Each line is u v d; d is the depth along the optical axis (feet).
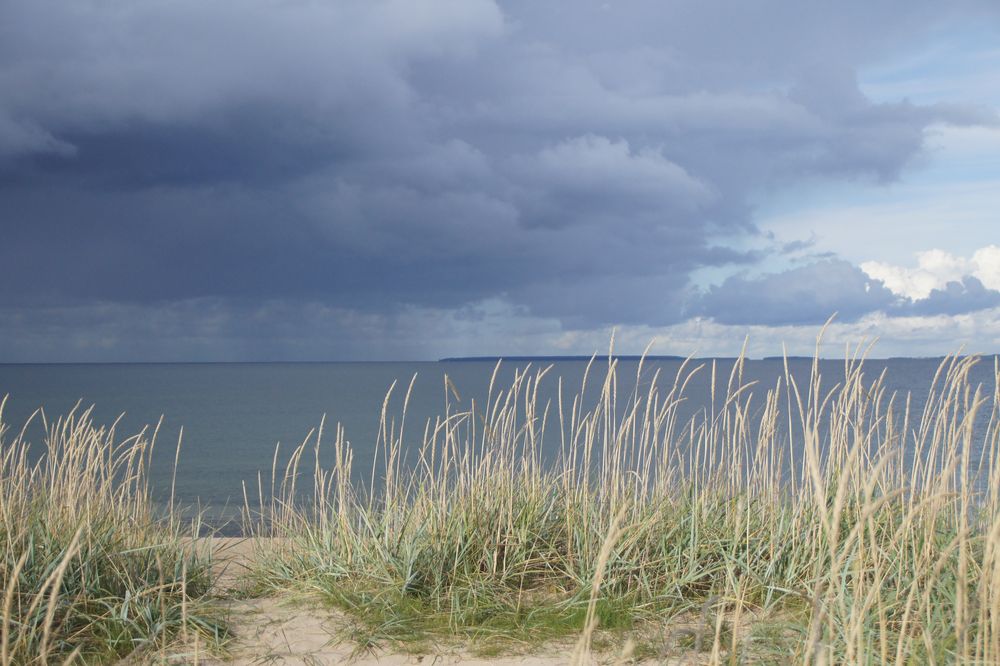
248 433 107.76
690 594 16.22
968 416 13.01
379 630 14.73
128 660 13.70
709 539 17.22
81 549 15.97
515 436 19.56
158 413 150.82
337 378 456.45
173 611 15.14
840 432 17.48
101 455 18.69
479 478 18.98
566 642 14.34
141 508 19.48
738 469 18.51
